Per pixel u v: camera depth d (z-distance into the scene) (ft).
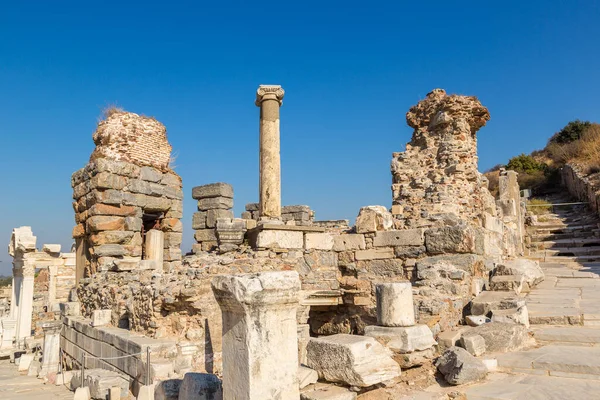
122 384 29.84
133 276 40.98
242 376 14.82
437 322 26.27
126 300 37.22
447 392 18.95
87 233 52.70
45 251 81.25
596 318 26.53
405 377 20.51
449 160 44.98
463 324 29.58
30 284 77.20
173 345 29.14
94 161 51.39
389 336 21.49
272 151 41.63
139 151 55.11
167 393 20.29
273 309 15.14
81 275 54.80
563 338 24.31
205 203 59.52
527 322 26.78
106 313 38.52
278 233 38.32
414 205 43.24
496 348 23.06
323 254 40.93
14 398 33.91
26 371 49.85
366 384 17.65
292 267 38.45
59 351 47.60
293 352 15.46
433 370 21.12
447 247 35.58
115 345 32.76
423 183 44.96
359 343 18.45
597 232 60.49
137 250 52.29
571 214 75.66
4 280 174.70
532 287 37.24
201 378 18.34
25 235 79.15
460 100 46.06
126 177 52.85
